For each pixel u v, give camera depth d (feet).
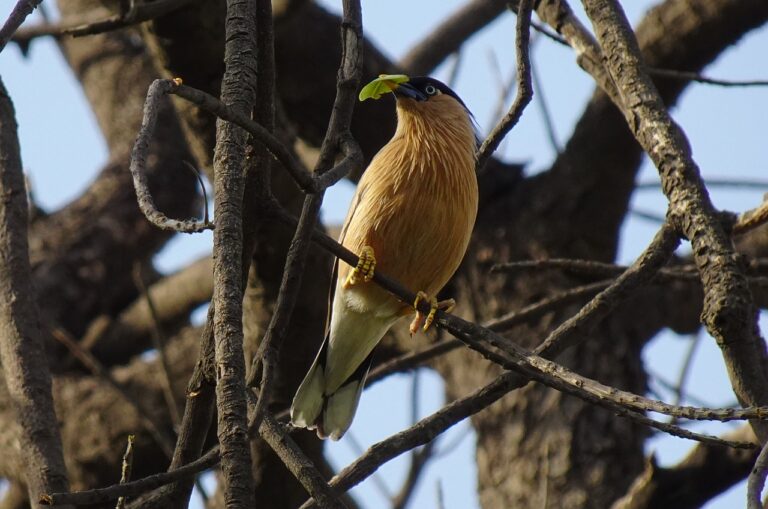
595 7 29.14
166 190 59.36
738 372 22.36
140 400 45.57
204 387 24.54
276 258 35.60
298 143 50.24
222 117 19.69
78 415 45.62
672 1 42.27
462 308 43.45
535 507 38.70
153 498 24.57
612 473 38.50
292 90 41.81
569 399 39.83
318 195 21.91
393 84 33.58
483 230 43.86
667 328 45.03
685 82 42.47
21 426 26.53
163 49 34.42
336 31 41.88
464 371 42.70
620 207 42.93
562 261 30.60
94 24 31.58
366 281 30.99
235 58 21.76
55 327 44.47
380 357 45.27
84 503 18.99
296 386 37.76
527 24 26.99
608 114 41.83
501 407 40.73
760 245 46.29
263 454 36.70
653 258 25.66
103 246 57.36
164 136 61.21
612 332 41.39
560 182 43.32
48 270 55.83
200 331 47.50
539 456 39.34
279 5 38.65
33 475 25.71
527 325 41.24
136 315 53.93
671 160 25.76
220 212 19.72
